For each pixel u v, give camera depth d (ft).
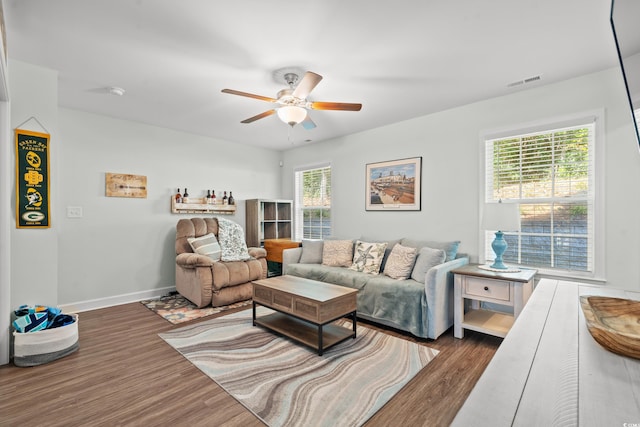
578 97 9.09
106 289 12.69
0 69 5.97
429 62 8.21
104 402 6.23
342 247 13.60
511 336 3.21
